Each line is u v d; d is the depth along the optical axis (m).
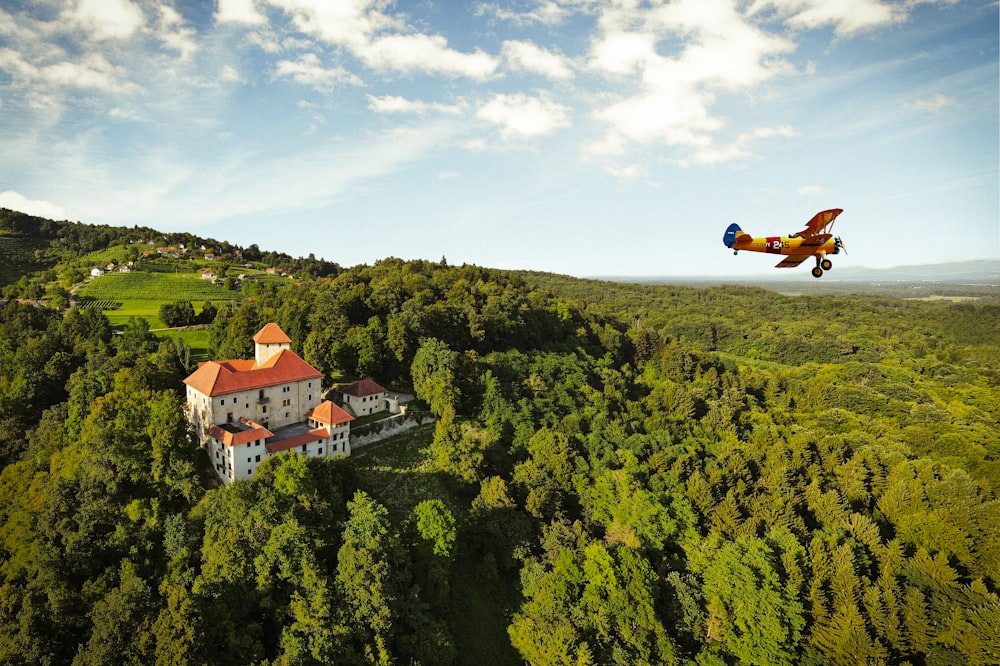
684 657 72.25
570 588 77.25
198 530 73.69
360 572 66.12
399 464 101.00
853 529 90.75
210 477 87.94
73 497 79.56
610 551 82.75
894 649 72.69
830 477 114.12
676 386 152.88
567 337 188.12
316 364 121.31
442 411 110.94
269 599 66.19
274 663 60.09
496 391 122.00
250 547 69.75
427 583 76.50
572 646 69.69
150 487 80.81
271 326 108.94
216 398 90.69
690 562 85.88
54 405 115.06
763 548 79.50
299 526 69.25
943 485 101.75
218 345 153.25
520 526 88.69
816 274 42.22
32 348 137.38
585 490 97.81
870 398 170.50
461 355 127.44
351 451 101.94
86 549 73.31
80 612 69.75
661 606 78.31
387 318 141.75
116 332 176.75
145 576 71.50
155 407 84.69
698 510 95.00
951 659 69.38
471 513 89.94
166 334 178.25
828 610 75.81
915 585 80.25
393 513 88.56
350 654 63.22
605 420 122.88
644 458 110.25
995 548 86.62
